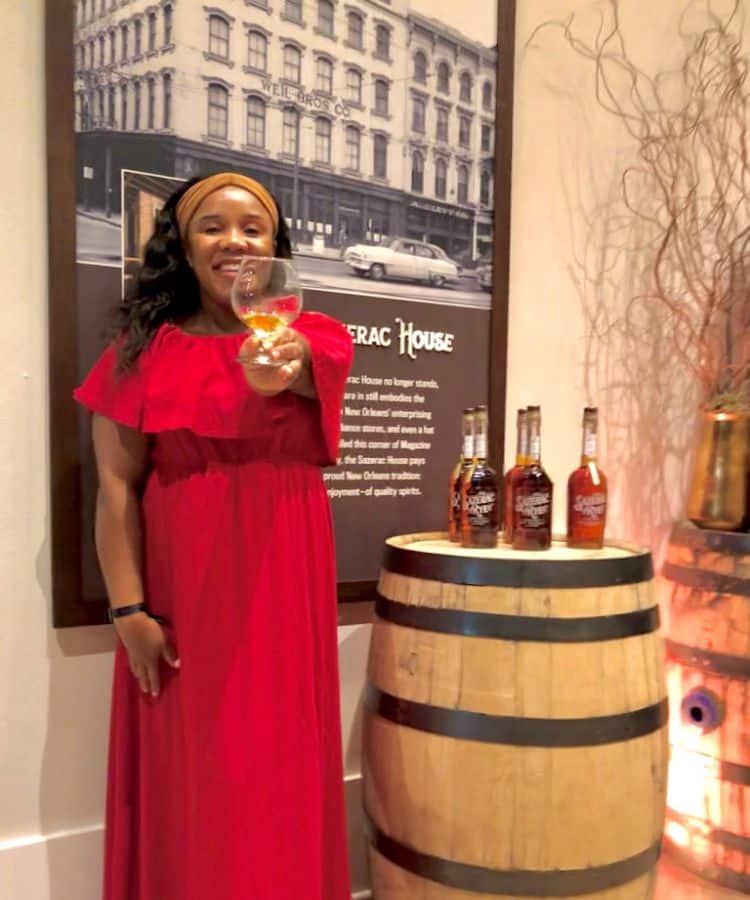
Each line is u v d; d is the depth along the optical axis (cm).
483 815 129
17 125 140
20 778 146
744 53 226
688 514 195
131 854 133
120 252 147
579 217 206
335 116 169
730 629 177
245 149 159
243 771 119
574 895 130
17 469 143
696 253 222
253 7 158
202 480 121
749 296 224
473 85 186
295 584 124
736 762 177
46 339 144
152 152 149
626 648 135
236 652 120
